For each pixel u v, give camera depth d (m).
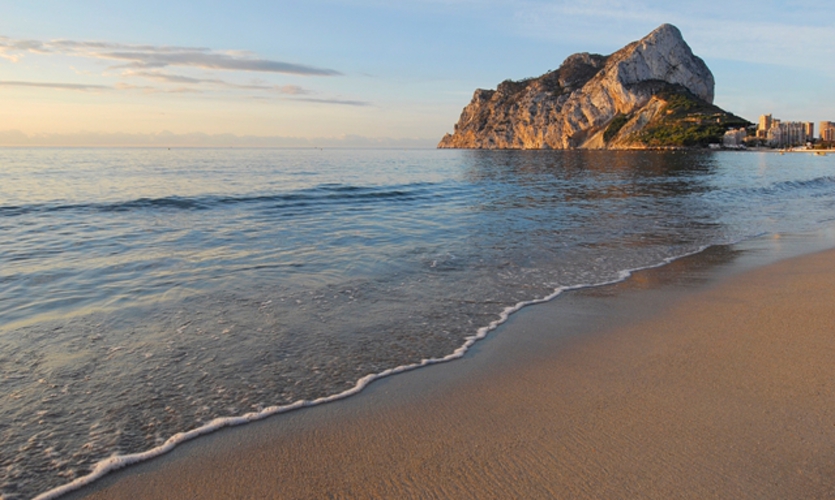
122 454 3.04
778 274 7.32
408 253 8.62
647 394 3.69
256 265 7.63
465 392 3.80
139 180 23.48
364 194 18.16
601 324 5.29
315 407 3.59
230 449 3.09
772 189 22.12
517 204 16.03
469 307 5.84
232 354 4.45
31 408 3.52
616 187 23.00
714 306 5.84
